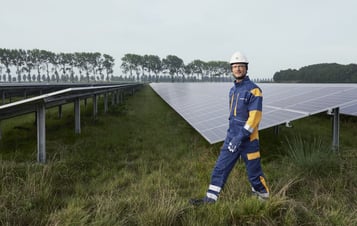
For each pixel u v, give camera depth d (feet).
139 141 24.79
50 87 65.87
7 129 27.61
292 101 24.13
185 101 45.29
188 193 13.20
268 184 13.62
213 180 11.68
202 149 21.04
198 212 10.65
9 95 50.16
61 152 18.45
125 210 11.00
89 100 63.26
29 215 10.37
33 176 13.01
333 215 10.42
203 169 16.49
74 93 22.39
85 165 16.80
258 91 11.18
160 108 52.80
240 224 10.04
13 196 11.31
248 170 11.48
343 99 19.08
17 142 22.30
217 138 17.20
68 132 26.04
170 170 16.53
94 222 9.65
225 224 9.86
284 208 10.52
